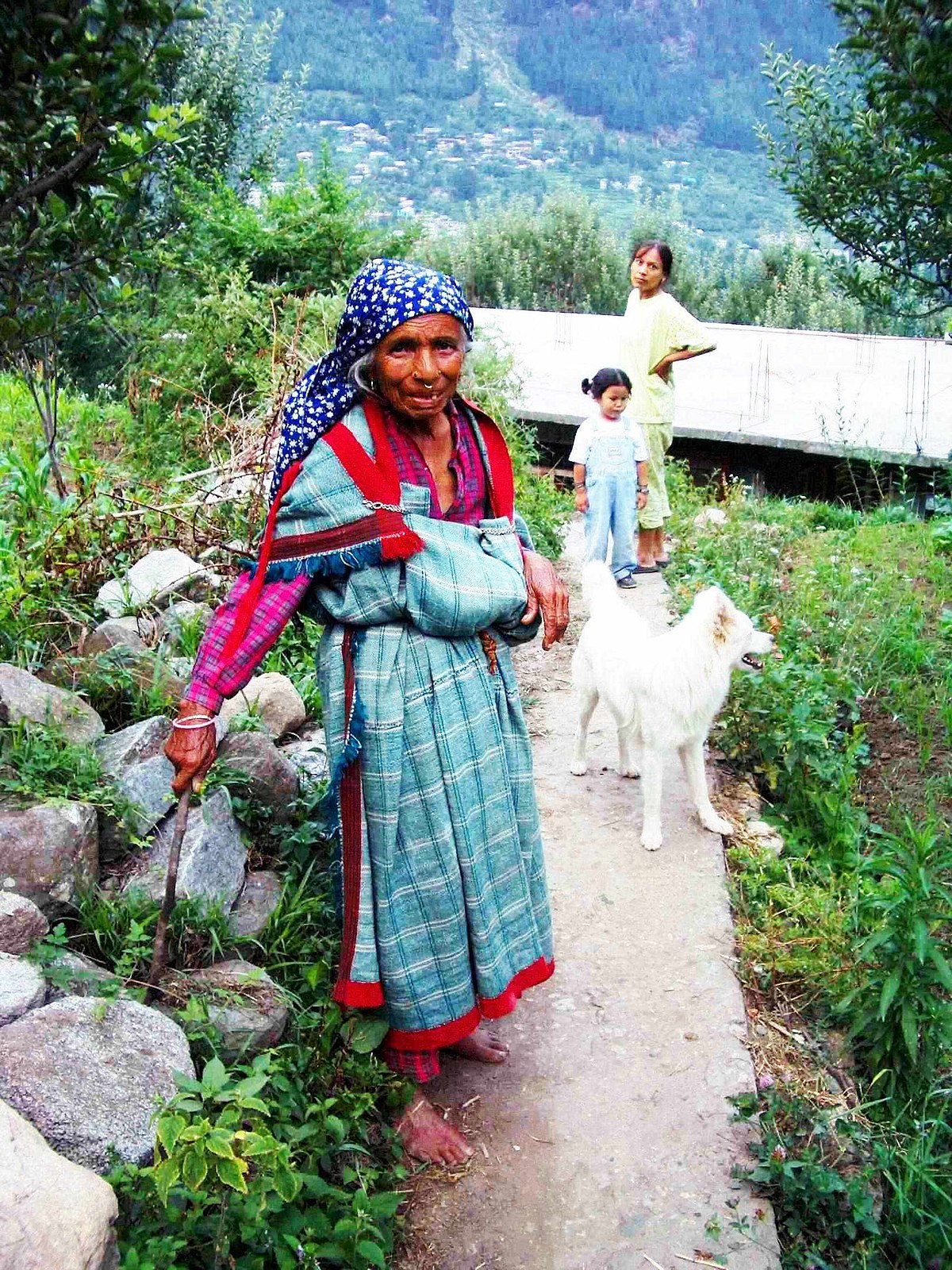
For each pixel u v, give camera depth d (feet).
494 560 9.84
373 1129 10.27
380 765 9.40
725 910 13.76
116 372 35.58
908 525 30.12
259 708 15.11
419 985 9.87
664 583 25.82
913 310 29.60
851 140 25.40
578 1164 10.19
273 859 12.75
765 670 18.20
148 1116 8.10
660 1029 11.82
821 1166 10.14
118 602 16.85
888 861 12.44
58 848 10.37
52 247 11.89
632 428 24.81
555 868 14.69
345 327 9.13
